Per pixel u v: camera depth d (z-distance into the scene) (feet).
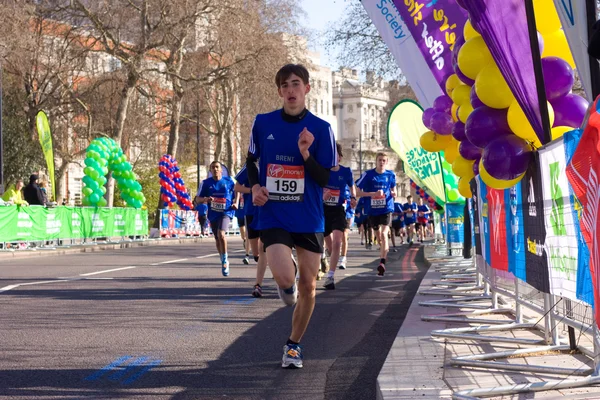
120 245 111.45
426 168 62.90
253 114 170.40
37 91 148.87
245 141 184.96
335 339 26.45
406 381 17.94
